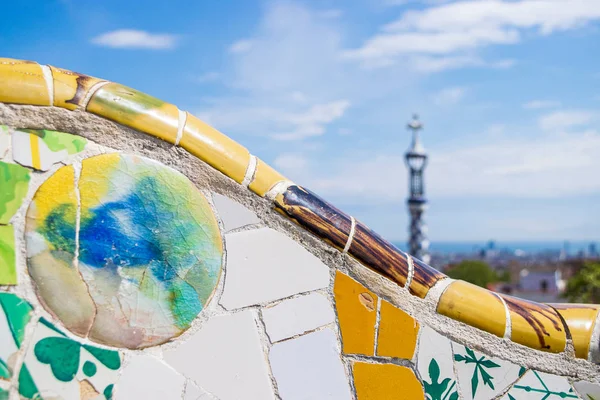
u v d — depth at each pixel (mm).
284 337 2020
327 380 2039
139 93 1975
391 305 2111
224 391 1944
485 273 28359
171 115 1971
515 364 2145
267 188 2041
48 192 1824
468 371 2121
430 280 2158
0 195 1783
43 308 1796
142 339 1886
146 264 1904
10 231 1785
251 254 2016
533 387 2141
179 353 1918
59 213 1830
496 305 2158
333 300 2076
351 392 2053
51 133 1841
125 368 1859
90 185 1865
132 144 1919
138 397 1861
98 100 1890
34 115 1829
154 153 1939
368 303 2098
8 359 1749
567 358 2162
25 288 1785
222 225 1996
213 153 1993
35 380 1770
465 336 2137
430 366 2107
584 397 2152
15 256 1784
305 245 2070
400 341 2102
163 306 1911
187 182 1966
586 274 26062
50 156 1835
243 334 1983
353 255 2094
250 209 2027
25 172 1810
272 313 2018
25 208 1803
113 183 1888
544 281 48656
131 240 1894
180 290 1933
